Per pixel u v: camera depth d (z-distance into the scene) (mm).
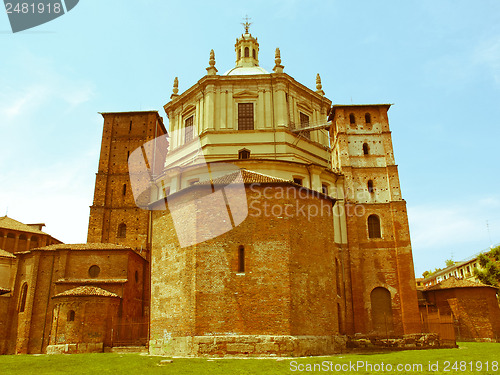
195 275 26500
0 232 59656
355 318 40938
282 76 45000
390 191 45750
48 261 45250
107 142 57719
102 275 44438
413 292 41812
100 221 53344
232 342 24719
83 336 37469
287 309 25312
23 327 43000
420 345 35500
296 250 27125
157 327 28688
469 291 48219
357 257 42844
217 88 45531
